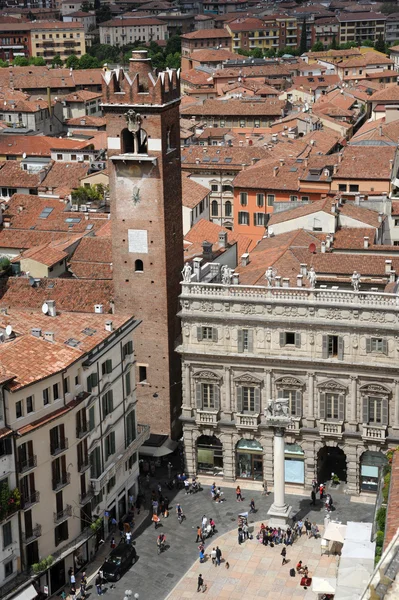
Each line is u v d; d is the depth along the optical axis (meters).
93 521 104.56
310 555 106.00
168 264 125.44
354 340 112.75
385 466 95.44
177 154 126.50
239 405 119.06
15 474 92.81
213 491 118.25
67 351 100.38
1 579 92.94
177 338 129.88
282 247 139.88
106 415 107.75
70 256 154.62
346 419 115.69
